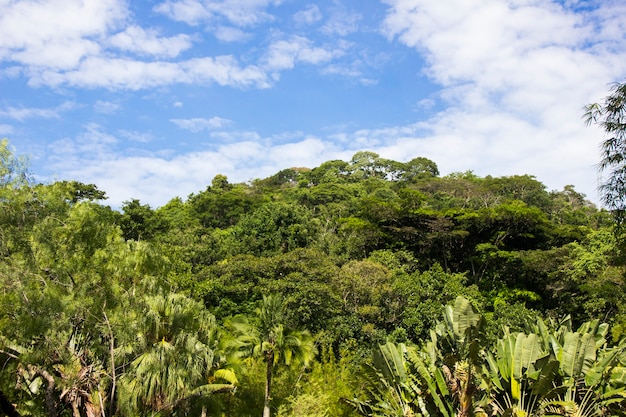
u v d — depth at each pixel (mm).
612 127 12992
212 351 21062
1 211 15117
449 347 18766
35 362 15242
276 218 48062
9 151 15625
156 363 17219
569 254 42250
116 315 16328
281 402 23406
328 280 34344
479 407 17156
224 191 78375
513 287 44969
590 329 20141
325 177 94188
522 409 17062
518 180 71438
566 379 17141
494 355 21078
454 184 71750
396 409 18828
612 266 35812
